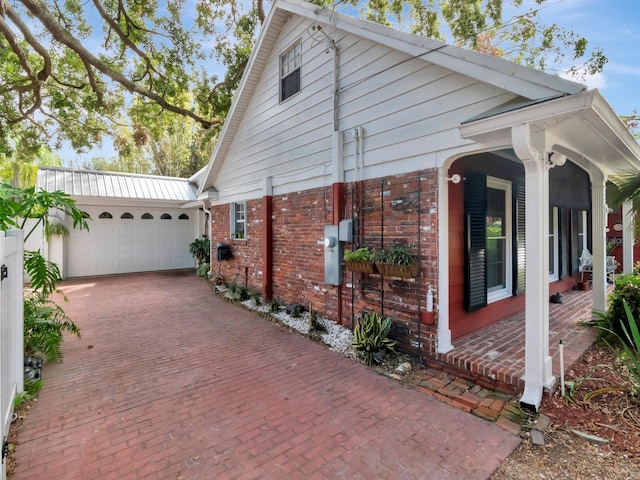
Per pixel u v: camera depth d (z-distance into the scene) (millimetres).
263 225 7625
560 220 7473
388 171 4742
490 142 3527
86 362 4496
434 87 4098
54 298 8516
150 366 4367
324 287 6039
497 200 5461
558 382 3527
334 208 5508
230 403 3428
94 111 11766
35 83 9578
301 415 3193
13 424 3053
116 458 2600
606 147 4055
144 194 12375
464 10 9531
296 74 6672
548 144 3318
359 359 4512
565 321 5531
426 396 3537
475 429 2939
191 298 8594
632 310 4414
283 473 2430
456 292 4492
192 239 14172
